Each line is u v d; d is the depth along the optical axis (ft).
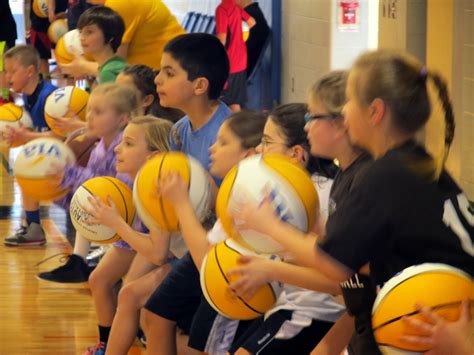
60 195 21.34
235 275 13.05
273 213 11.85
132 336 17.90
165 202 15.44
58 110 26.48
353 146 12.66
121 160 18.53
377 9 42.16
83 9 46.65
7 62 30.60
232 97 42.80
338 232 10.95
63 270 26.61
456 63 32.48
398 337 10.62
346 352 13.64
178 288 16.42
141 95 23.29
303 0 46.32
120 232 17.02
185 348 18.25
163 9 32.68
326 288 12.47
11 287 26.16
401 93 10.96
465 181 32.35
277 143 14.55
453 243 10.75
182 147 18.76
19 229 30.78
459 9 32.22
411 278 10.68
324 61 43.27
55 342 21.77
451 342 10.43
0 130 26.37
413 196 10.70
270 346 14.05
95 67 29.58
